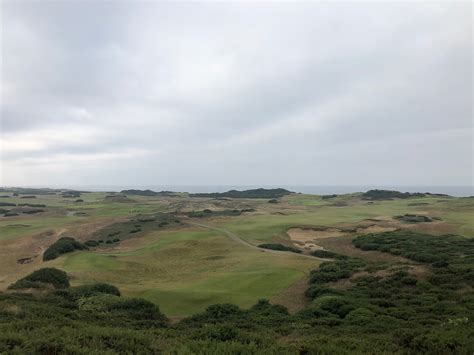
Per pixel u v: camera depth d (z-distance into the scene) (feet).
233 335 37.14
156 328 49.98
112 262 141.59
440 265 103.91
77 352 28.22
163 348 31.73
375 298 74.59
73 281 108.88
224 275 117.08
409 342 33.81
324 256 157.28
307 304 84.79
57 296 72.84
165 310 82.17
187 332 42.32
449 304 63.36
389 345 33.42
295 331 47.96
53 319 44.60
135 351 30.53
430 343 31.73
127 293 92.89
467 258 113.70
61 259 148.56
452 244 152.05
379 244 166.81
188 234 211.00
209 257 158.81
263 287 100.07
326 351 30.60
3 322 41.22
